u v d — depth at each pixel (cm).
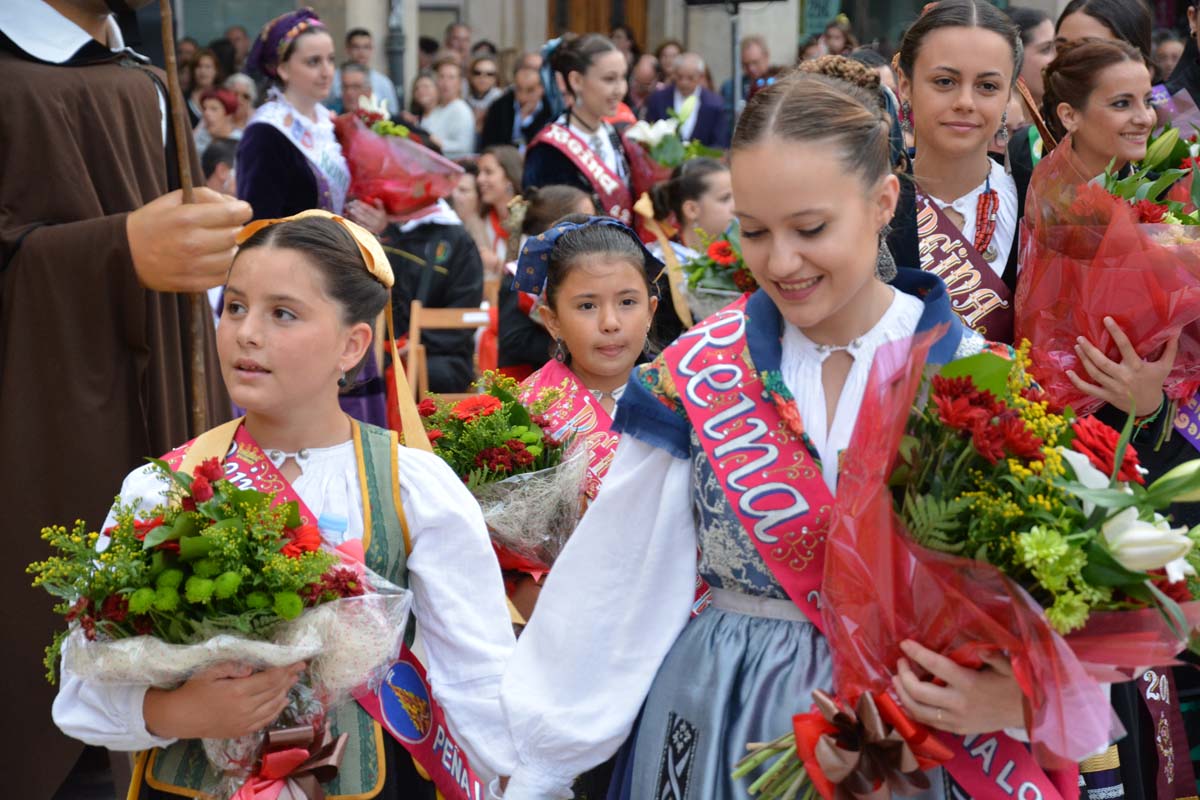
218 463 291
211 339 514
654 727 287
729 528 279
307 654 274
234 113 1405
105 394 442
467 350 865
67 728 289
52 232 436
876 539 245
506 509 405
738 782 274
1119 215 382
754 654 281
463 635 319
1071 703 241
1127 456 263
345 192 775
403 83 1641
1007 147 460
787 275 262
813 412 278
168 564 272
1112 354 391
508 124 1520
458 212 1091
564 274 455
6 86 446
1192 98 564
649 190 811
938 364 273
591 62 841
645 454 294
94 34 487
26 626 430
